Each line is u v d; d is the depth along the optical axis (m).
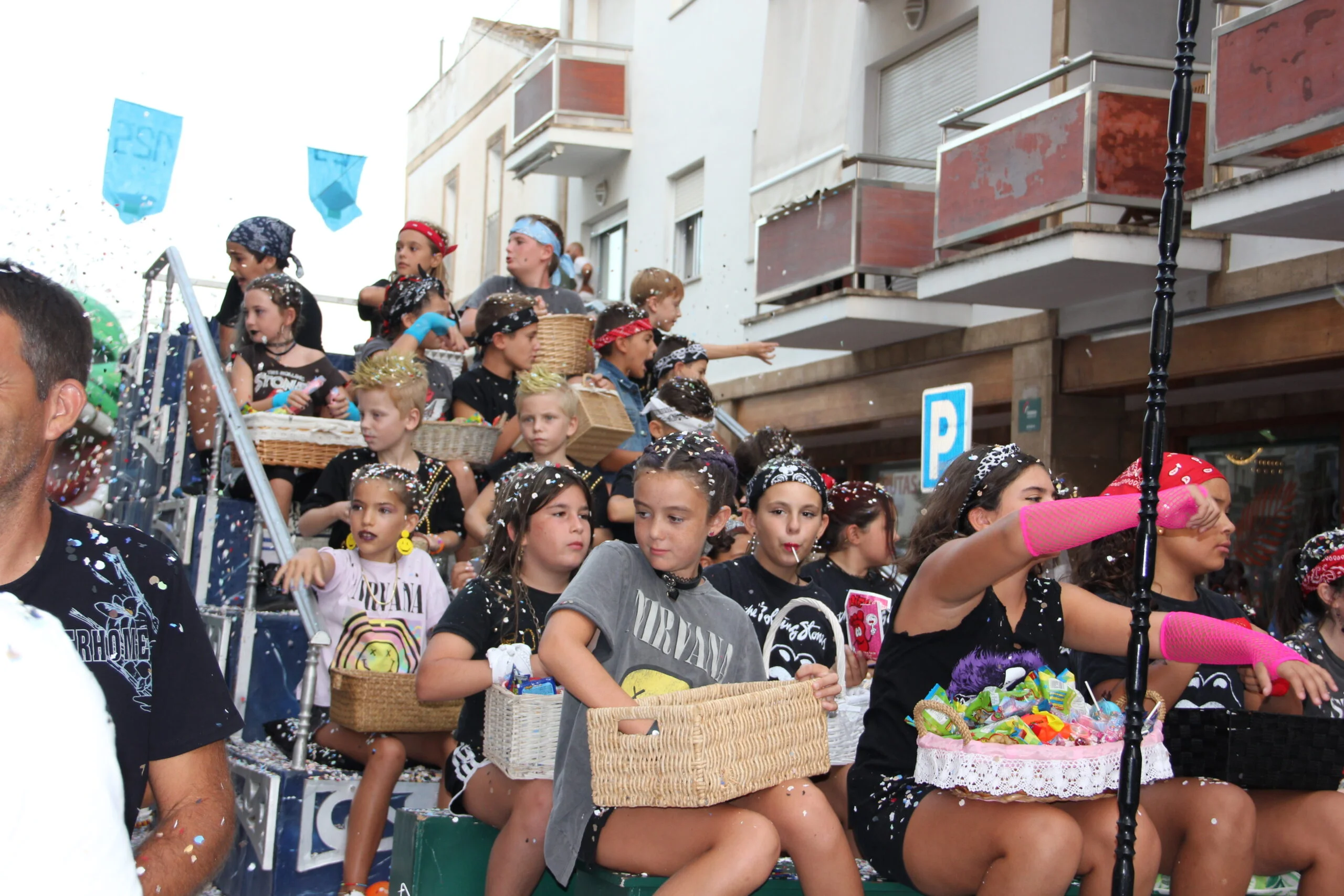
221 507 5.35
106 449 6.96
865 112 13.18
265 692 4.76
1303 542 9.86
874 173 13.03
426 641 4.53
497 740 3.22
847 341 12.62
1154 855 2.64
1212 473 3.41
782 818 2.70
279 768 4.15
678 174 16.84
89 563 1.83
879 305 11.48
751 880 2.55
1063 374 10.66
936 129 12.36
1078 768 2.57
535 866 3.13
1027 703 2.73
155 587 1.88
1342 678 3.82
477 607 3.54
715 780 2.53
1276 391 9.97
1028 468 3.15
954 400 6.93
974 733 2.68
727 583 3.88
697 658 3.05
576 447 5.58
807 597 3.62
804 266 12.32
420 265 7.79
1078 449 10.67
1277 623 4.24
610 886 2.82
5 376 1.70
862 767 3.03
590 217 19.28
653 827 2.73
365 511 4.50
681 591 3.10
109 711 1.76
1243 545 10.44
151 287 6.69
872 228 11.55
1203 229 8.15
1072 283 9.71
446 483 5.40
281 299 6.22
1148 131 9.17
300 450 5.56
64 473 6.87
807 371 13.97
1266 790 3.17
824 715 2.79
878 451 14.74
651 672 2.98
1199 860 2.89
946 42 12.18
